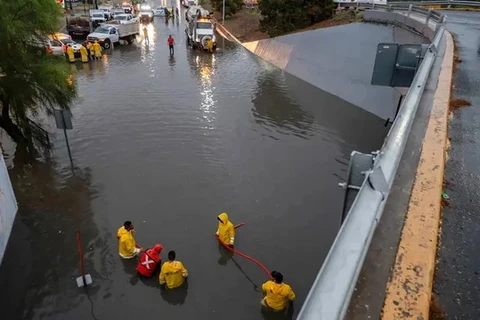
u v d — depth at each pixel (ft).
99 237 26.78
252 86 65.10
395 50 24.20
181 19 156.76
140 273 23.02
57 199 31.45
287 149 41.88
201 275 23.26
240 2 139.85
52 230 27.53
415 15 55.88
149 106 53.36
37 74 36.45
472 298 6.65
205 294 21.84
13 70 35.76
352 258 4.73
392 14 60.34
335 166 38.40
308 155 40.57
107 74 69.72
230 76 71.00
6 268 24.00
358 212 5.65
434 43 25.00
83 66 75.20
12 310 20.80
